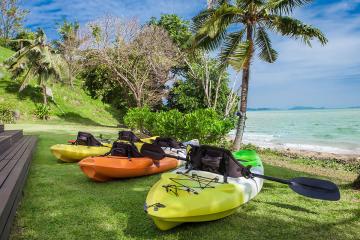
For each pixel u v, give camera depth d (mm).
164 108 35875
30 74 31703
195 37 14500
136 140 13070
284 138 31672
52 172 9391
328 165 14602
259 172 7953
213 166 6551
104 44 31203
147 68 32000
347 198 7418
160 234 5160
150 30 31578
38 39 30969
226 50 14805
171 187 5586
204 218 5250
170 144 11109
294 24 13930
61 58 33406
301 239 5117
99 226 5430
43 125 26672
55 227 5352
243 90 14836
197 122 14945
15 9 53062
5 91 33031
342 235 5297
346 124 53281
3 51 42625
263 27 15211
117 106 41719
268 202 6918
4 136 10680
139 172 8656
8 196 4508
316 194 5789
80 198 6867
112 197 6965
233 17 14070
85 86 42500
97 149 11094
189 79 32031
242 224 5660
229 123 16078
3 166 7020
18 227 5312
